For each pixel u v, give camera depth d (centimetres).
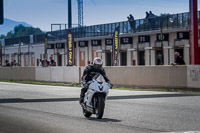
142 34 5369
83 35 6556
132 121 1227
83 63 6738
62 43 6906
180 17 4841
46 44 7062
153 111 1477
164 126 1115
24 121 1256
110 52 6088
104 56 6206
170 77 2727
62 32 7031
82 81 1353
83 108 1386
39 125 1166
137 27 5484
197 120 1225
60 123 1204
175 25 4912
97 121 1241
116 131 1039
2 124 1193
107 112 1470
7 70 4906
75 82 3641
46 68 4119
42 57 7656
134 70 3030
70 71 3719
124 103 1788
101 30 6119
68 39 5691
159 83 2805
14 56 8750
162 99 1964
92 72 1358
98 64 1343
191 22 2988
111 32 5906
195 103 1750
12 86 3441
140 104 1736
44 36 7625
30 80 4425
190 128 1073
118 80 3209
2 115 1420
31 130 1073
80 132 1027
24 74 4547
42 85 3606
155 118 1285
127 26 5641
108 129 1074
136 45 5572
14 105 1777
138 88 2955
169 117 1303
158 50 5294
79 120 1273
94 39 6303
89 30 6406
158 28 5156
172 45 5019
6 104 1825
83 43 6556
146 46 5403
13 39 8800
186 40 4806
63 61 7119
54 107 1672
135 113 1428
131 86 3059
